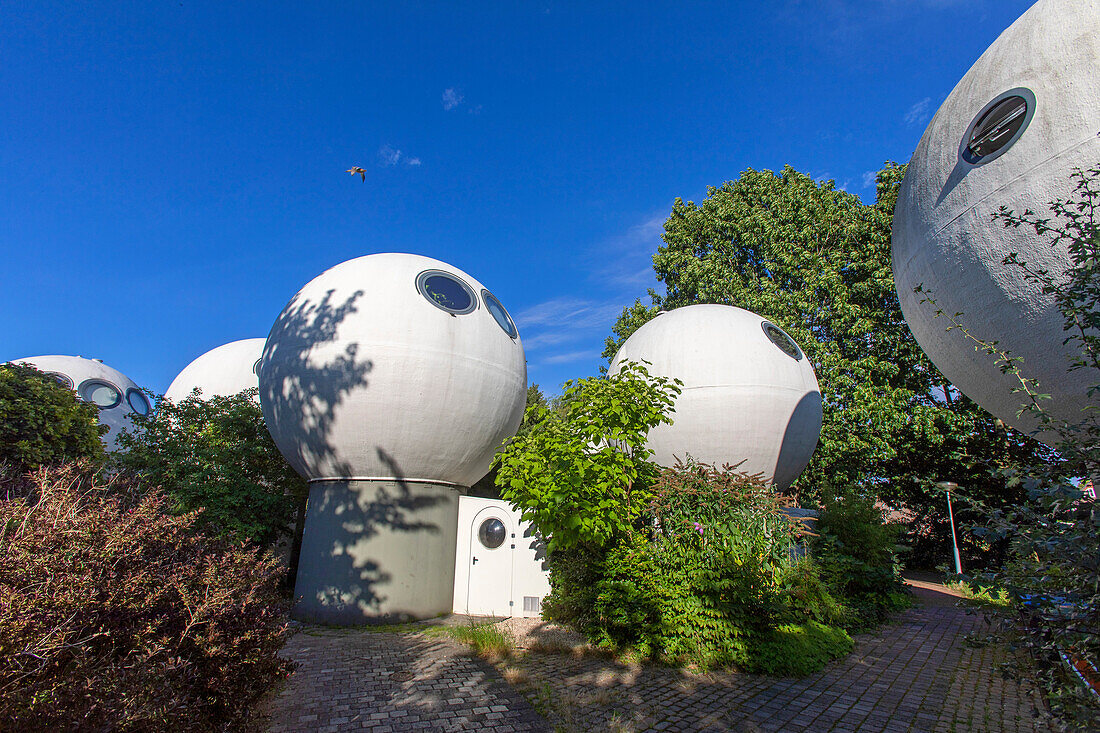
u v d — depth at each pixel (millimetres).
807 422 10812
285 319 9953
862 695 5703
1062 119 4434
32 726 2402
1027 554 2619
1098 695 2387
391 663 6543
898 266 6367
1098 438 2654
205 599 3531
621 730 4668
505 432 10609
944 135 5500
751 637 6480
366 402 8938
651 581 6781
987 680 6262
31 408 9266
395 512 9328
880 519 11352
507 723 4824
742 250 21891
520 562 10023
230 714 3770
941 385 17891
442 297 10070
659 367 10672
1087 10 4602
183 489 10156
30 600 2561
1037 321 4617
